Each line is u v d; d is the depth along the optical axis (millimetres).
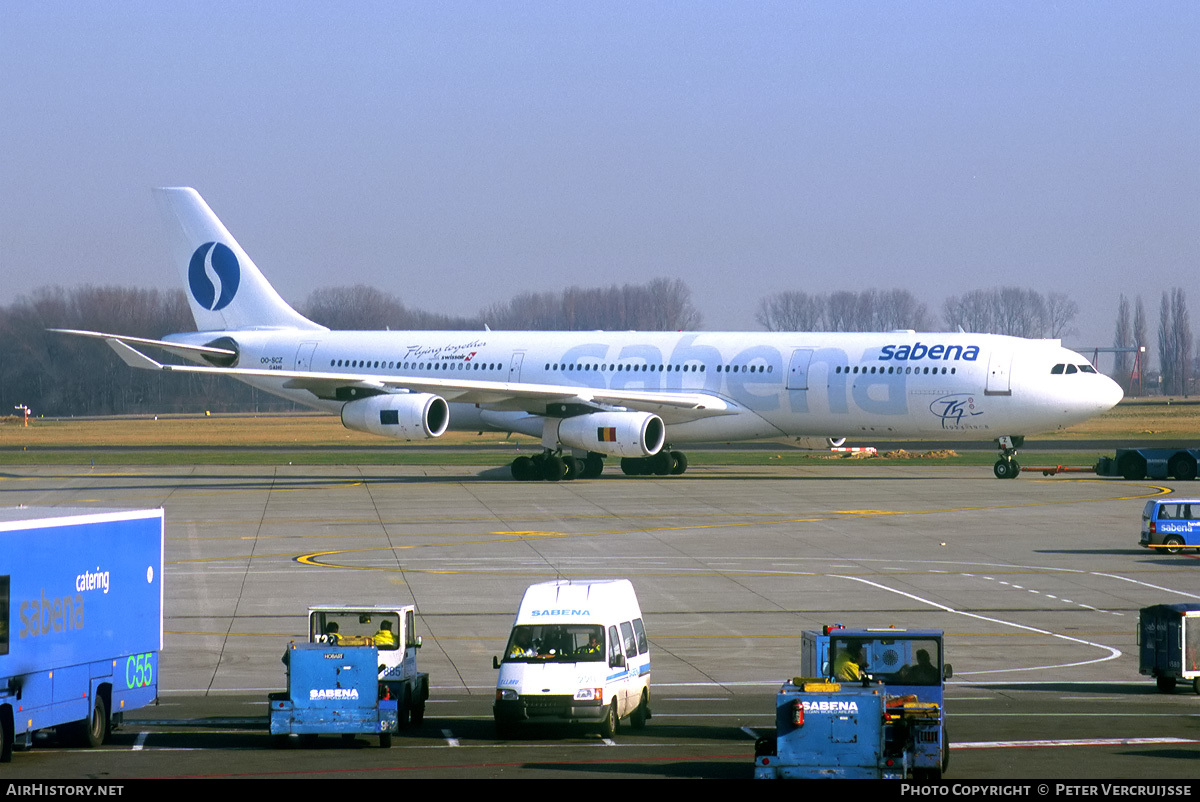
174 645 120938
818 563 161125
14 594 77500
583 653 86375
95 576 84562
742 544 175625
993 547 172750
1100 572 154750
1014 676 107000
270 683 107438
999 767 75188
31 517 82188
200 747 83750
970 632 123812
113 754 81500
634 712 91312
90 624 84062
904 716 72250
